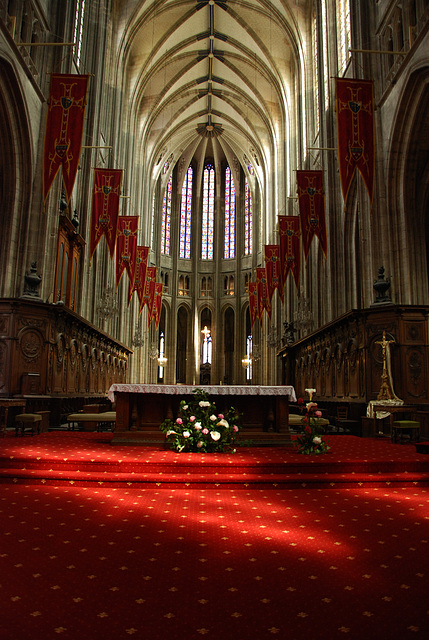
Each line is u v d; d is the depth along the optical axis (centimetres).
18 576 393
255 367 4425
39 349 1427
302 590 372
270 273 2773
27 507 606
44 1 1697
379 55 1692
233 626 315
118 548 462
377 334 1414
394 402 1227
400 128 1541
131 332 3481
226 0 3073
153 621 321
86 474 752
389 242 1577
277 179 3641
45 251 1591
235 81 3869
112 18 2697
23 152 1562
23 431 1140
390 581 391
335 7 2197
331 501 659
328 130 2175
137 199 3706
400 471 804
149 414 1027
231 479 737
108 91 2666
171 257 4888
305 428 916
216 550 461
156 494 691
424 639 301
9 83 1436
